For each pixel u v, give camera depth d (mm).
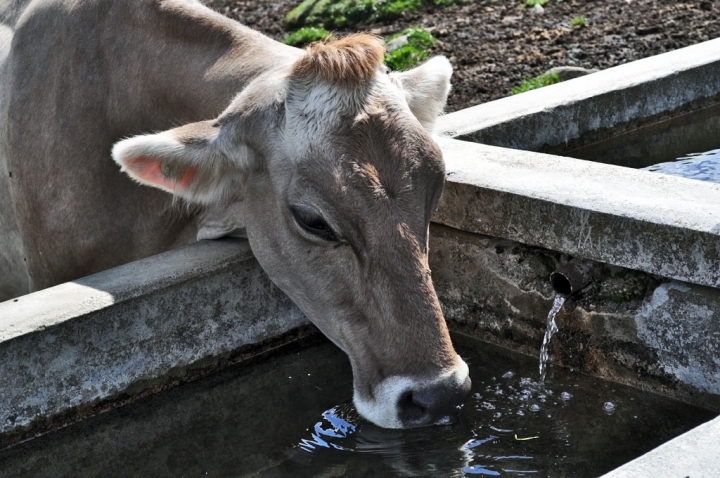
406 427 2209
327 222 2229
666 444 1925
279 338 2629
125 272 2486
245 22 6016
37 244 2748
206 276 2504
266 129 2309
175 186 2361
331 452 2250
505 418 2326
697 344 2338
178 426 2385
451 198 2611
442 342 2186
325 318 2309
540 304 2543
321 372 2529
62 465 2295
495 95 4031
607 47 4523
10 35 2877
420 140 2221
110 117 2652
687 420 2311
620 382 2451
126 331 2422
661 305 2371
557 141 3148
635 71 3324
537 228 2490
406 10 5742
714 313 2305
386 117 2225
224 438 2336
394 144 2207
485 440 2254
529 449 2227
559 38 4762
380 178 2193
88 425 2387
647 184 2482
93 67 2666
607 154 3209
